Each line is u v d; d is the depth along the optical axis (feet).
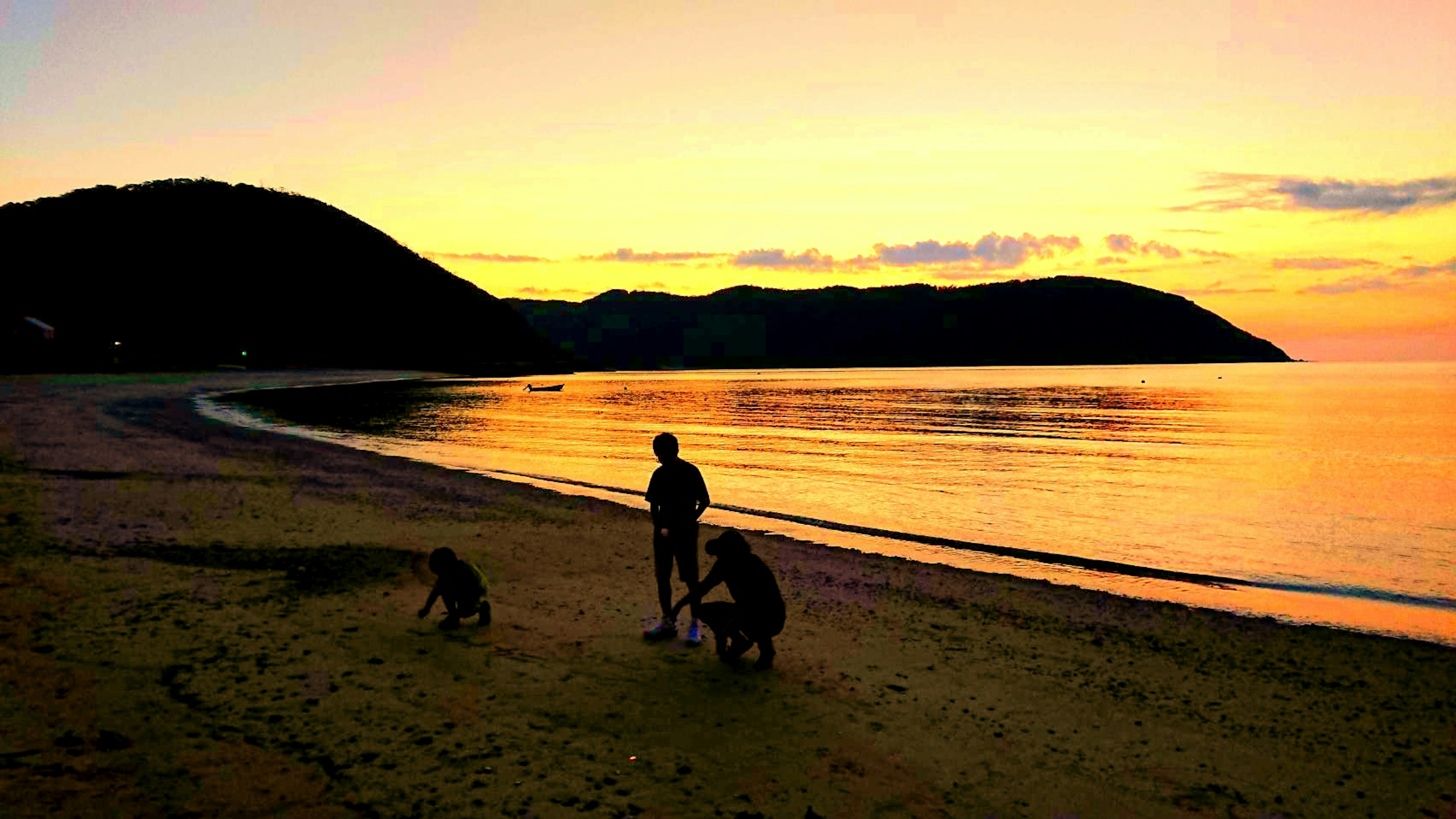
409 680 18.70
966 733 18.62
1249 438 124.98
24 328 292.40
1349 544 48.98
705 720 17.75
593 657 21.42
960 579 36.04
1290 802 16.53
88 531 32.09
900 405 224.74
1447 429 139.74
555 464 82.23
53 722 14.97
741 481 73.97
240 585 26.23
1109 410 197.16
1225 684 23.84
